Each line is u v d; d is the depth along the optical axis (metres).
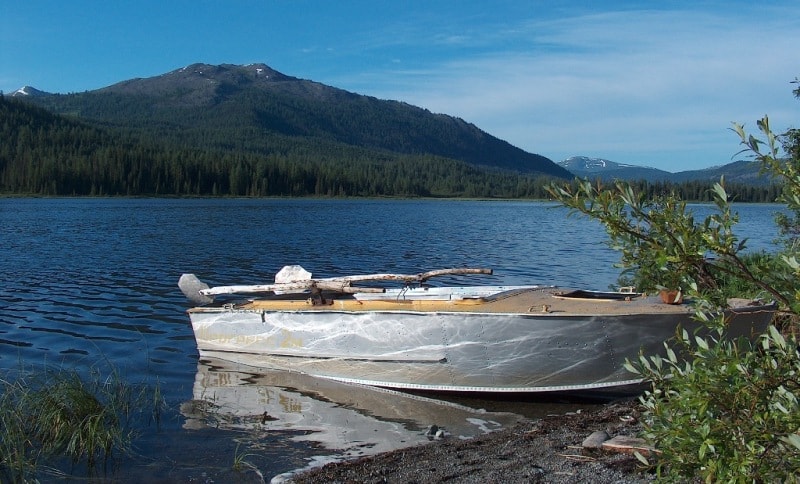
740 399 3.78
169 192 134.12
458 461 7.23
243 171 142.88
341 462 7.41
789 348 3.76
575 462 6.88
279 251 31.92
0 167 131.50
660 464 4.24
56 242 35.31
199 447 8.02
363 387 10.48
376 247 34.84
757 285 3.91
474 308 9.78
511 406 9.61
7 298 18.50
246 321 11.48
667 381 4.46
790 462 3.75
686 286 4.02
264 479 7.12
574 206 4.08
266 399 9.91
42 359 12.25
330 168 166.38
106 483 7.02
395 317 10.04
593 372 9.27
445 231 48.44
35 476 7.17
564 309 9.41
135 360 12.15
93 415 8.21
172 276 22.91
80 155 141.62
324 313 10.67
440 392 10.00
